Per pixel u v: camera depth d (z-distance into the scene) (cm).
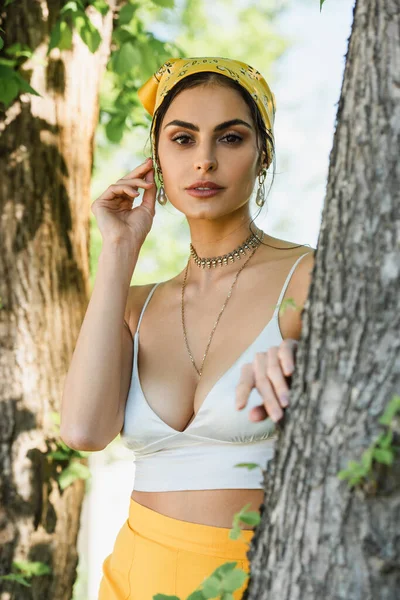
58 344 339
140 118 488
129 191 228
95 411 210
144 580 198
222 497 194
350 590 121
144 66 414
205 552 192
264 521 138
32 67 344
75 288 347
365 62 133
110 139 464
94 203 230
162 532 199
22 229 338
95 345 213
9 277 336
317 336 132
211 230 220
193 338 216
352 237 129
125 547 208
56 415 335
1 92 321
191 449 201
